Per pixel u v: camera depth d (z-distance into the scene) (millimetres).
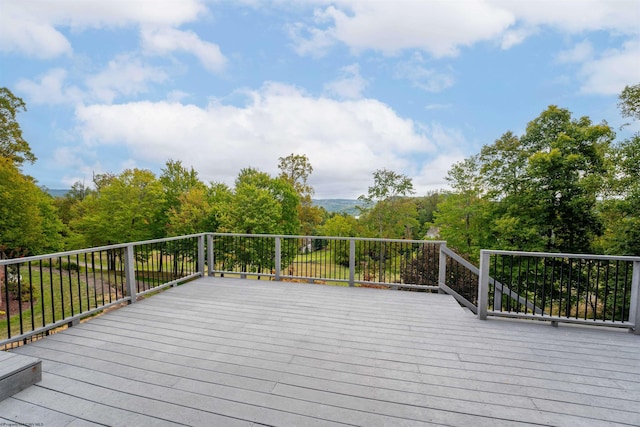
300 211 26594
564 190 11508
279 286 4910
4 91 17422
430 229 20953
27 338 2770
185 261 5605
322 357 2516
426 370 2322
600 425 1712
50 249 17750
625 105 10914
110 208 19172
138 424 1675
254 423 1693
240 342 2797
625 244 10078
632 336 3057
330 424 1693
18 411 1775
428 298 4316
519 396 1992
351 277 5008
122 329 3092
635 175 10500
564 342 2895
